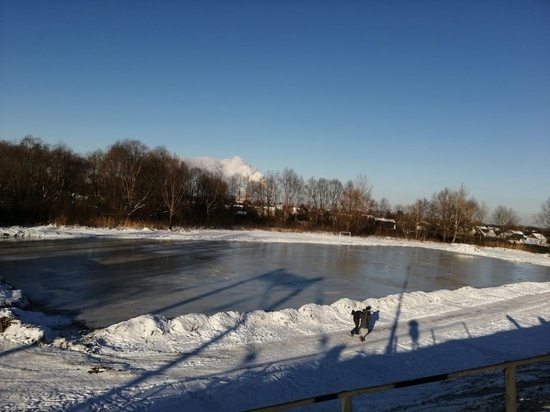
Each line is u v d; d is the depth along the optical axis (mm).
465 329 16109
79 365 10336
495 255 58156
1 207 45156
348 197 80250
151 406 8359
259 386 9695
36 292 18375
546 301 23328
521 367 11930
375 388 4488
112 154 61562
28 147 65750
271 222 77938
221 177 88188
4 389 8656
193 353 11836
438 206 84812
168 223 59219
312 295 21656
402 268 36281
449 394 9492
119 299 18031
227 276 25297
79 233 42750
